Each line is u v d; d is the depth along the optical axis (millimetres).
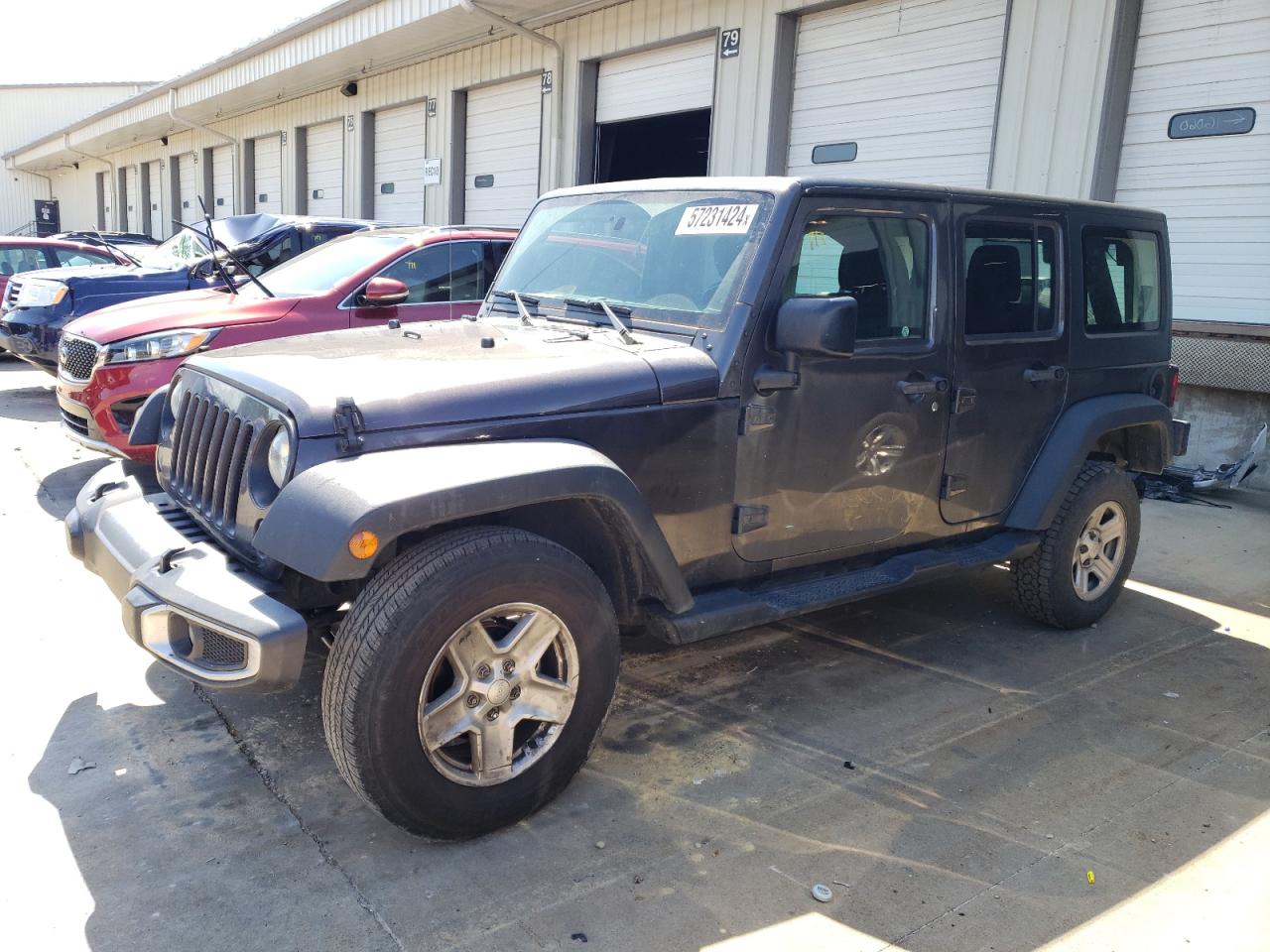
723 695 3979
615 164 14258
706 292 3457
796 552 3670
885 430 3775
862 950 2484
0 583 4848
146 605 2738
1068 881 2801
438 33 14281
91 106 42031
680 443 3248
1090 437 4477
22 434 8406
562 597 2871
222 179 25031
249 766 3275
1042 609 4676
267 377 2980
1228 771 3477
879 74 9812
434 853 2830
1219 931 2600
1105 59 8039
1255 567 5918
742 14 10805
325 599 3039
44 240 12492
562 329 3670
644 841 2928
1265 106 7457
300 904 2588
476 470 2676
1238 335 7660
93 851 2793
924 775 3375
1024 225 4250
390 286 6273
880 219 3719
